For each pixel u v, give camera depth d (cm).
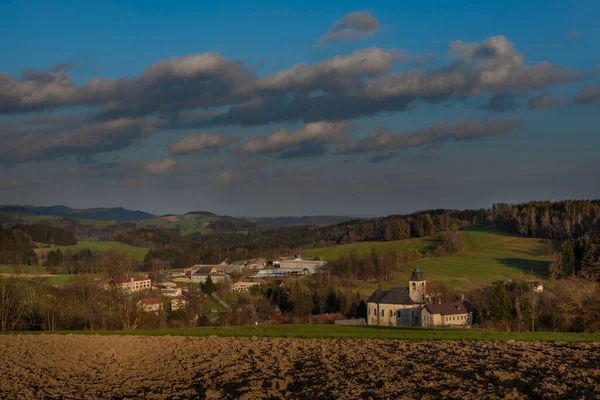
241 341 4594
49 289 10850
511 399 2577
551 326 7581
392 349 3903
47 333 5497
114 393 3120
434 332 4953
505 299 9438
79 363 3975
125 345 4634
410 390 2797
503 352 3591
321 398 2764
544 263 17362
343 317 13038
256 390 2983
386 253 19725
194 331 5438
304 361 3650
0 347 4622
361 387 2906
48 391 3173
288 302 15212
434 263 18962
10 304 7656
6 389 3231
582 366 3108
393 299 13162
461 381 2916
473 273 16800
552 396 2570
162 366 3778
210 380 3294
